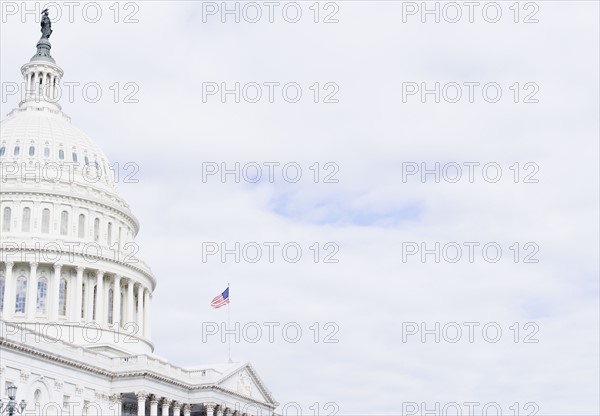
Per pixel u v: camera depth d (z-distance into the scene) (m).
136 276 126.75
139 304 127.81
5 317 113.50
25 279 117.12
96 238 125.69
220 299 112.50
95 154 133.88
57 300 116.06
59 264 117.31
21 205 121.25
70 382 95.31
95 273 120.88
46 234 120.69
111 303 122.75
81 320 117.44
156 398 102.69
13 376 86.81
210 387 108.56
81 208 125.00
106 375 101.19
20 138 127.94
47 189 122.56
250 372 119.62
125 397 104.06
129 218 133.12
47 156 127.12
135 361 102.88
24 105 136.38
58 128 132.12
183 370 109.69
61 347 95.31
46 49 141.00
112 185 134.62
